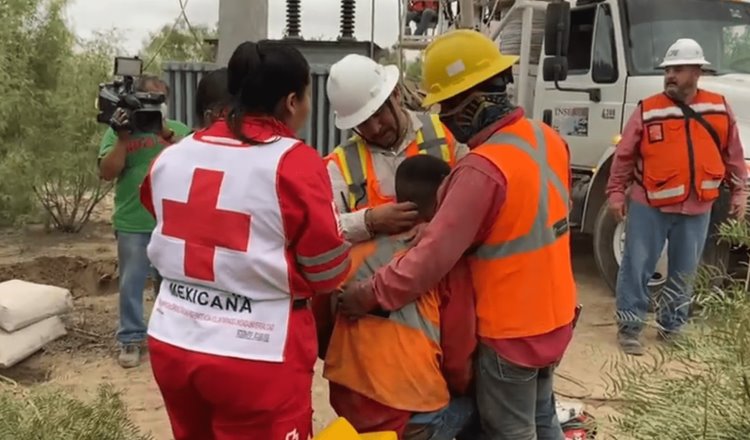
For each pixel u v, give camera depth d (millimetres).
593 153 6914
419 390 2525
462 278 2584
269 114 2332
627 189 5371
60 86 9281
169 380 2357
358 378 2564
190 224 2283
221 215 2240
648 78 6426
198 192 2273
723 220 5395
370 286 2492
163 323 2355
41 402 2916
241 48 2330
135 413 4164
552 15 6211
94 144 9180
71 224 9531
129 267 4754
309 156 2287
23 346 4801
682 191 4984
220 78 3045
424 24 10594
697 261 5133
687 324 2846
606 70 6730
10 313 4785
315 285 2318
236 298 2271
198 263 2271
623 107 6590
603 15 6781
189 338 2287
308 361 2377
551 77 6328
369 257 2600
